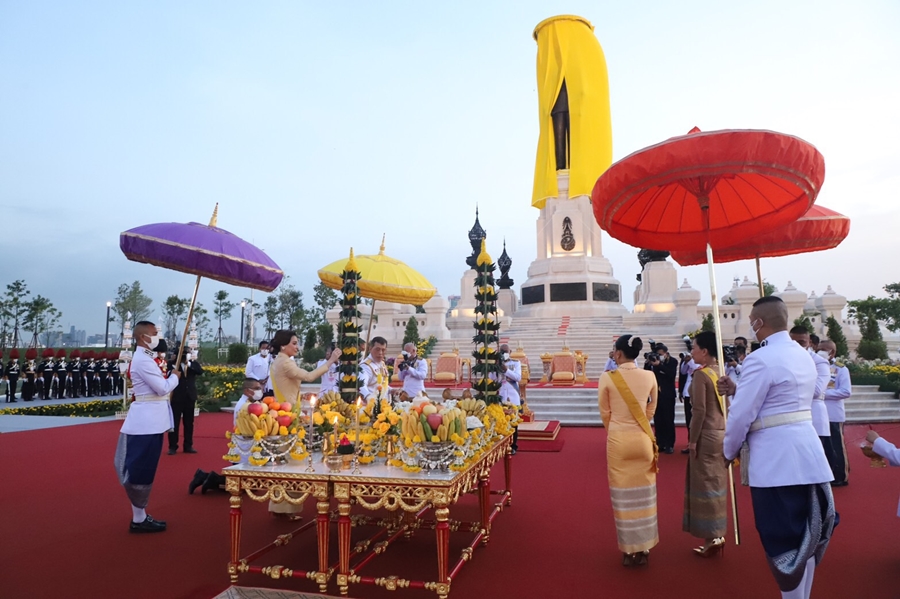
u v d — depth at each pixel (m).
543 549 5.47
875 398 14.57
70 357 23.97
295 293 48.09
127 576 4.77
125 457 5.82
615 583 4.66
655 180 4.94
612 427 5.13
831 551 5.29
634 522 4.95
